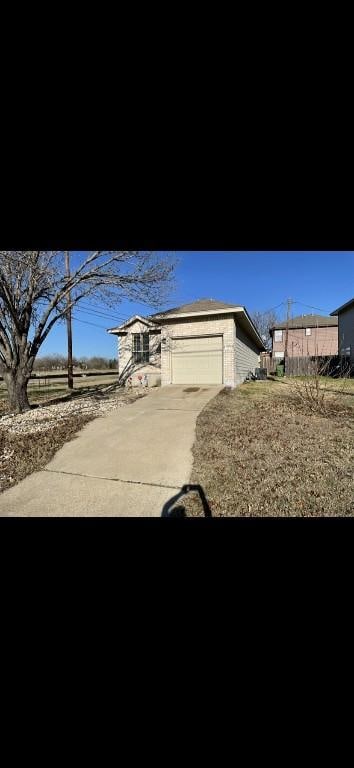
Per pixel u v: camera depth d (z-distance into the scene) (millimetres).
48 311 8297
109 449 4895
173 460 4281
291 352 30000
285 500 3057
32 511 3127
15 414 7832
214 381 11086
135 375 13000
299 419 6414
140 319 12875
